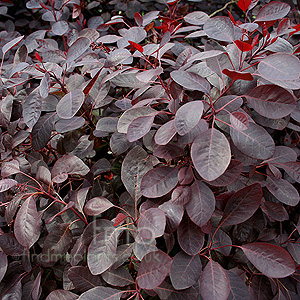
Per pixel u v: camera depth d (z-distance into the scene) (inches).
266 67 36.8
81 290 41.9
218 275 37.2
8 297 44.6
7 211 43.9
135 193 44.2
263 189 53.8
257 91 38.7
